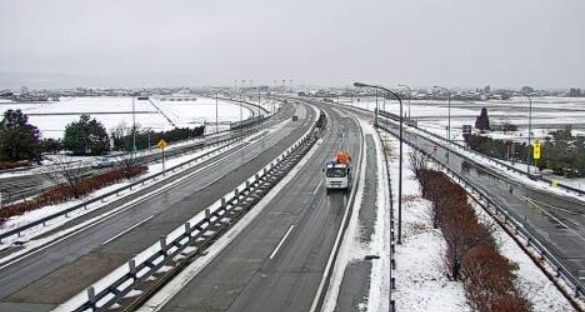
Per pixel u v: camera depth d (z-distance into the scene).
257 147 81.06
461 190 45.97
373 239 32.53
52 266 28.02
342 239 32.47
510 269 29.25
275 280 25.52
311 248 30.64
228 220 36.75
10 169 66.31
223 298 23.31
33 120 137.62
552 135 89.00
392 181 52.66
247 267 27.39
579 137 75.38
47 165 69.31
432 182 45.44
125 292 22.94
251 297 23.42
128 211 40.59
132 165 59.16
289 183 51.25
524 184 56.97
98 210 41.06
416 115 159.50
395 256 29.70
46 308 22.47
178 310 22.05
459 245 28.14
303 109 158.88
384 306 22.58
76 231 35.00
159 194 47.09
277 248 30.62
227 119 147.62
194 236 31.25
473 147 85.06
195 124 131.50
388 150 76.19
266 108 175.12
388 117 129.00
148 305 22.58
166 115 161.38
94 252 30.33
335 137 91.62
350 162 57.97
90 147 81.00
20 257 29.66
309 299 23.20
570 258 32.06
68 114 159.62
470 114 163.38
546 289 27.14
